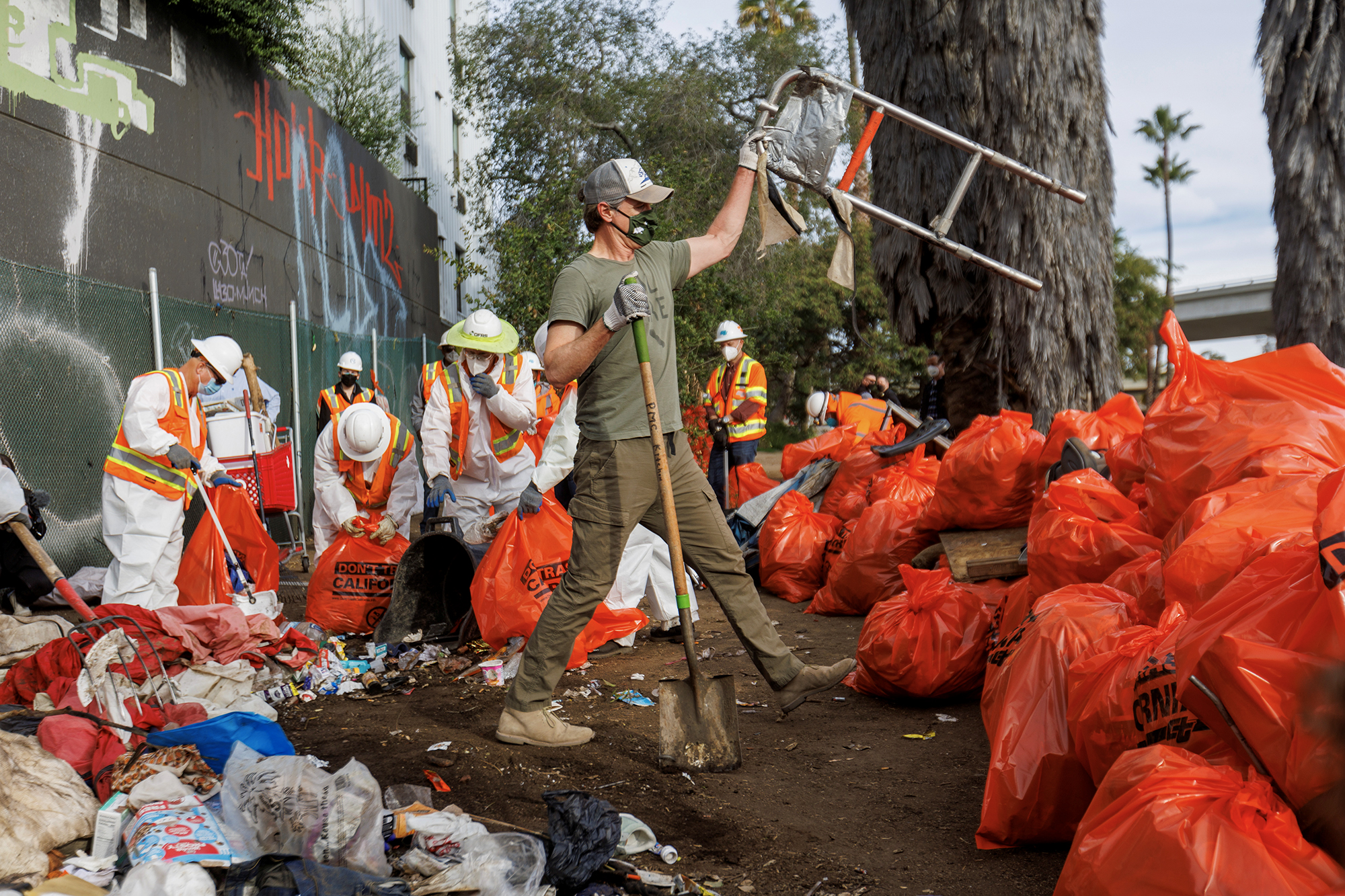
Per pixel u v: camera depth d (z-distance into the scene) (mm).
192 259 8117
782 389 36906
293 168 10586
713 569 3502
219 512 5371
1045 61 6812
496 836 2184
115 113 7016
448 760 3277
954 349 7461
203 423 5121
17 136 5980
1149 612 2840
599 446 3346
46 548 5891
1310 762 1679
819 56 19875
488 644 4641
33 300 5844
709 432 9164
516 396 5531
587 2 18609
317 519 5766
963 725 3682
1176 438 3236
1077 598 2865
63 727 2740
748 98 19391
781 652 3559
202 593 4945
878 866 2541
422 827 2291
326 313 11664
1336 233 7141
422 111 18953
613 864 2277
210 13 8289
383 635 5055
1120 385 7148
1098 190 7070
